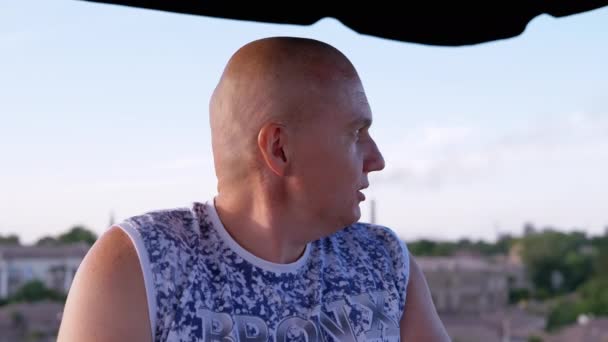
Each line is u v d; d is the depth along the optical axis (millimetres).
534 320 39344
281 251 1712
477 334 36094
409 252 1960
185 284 1604
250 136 1670
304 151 1665
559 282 44312
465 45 2076
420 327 1907
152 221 1652
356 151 1720
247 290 1653
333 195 1689
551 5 1967
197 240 1670
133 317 1553
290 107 1653
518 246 46406
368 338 1754
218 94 1729
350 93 1694
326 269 1786
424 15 2043
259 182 1680
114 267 1573
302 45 1703
